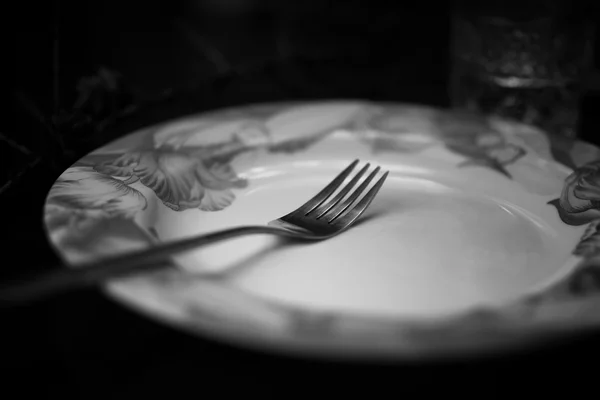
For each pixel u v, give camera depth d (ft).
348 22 2.25
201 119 1.40
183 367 0.91
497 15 1.57
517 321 0.85
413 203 1.23
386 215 1.19
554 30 1.52
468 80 1.63
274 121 1.42
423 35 2.19
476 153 1.33
